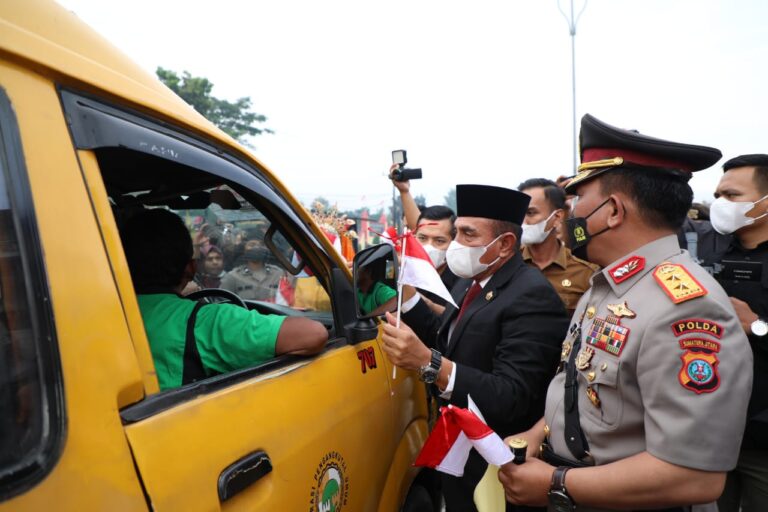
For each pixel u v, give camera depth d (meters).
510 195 1.92
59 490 0.71
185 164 1.10
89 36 0.97
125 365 0.84
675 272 1.23
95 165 0.88
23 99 0.78
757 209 2.10
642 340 1.19
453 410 1.37
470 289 2.14
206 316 1.31
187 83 23.66
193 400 0.98
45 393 0.72
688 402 1.10
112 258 0.87
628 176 1.32
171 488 0.86
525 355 1.79
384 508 1.72
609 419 1.27
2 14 0.79
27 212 0.75
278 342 1.28
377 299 1.83
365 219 3.26
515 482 1.33
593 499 1.22
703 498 1.10
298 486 1.19
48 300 0.75
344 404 1.45
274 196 1.42
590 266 3.01
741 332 1.16
